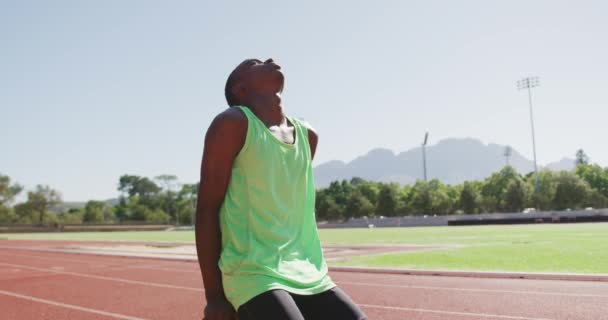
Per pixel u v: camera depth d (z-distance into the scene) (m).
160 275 12.70
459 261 12.93
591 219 51.72
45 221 101.25
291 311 1.64
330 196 97.75
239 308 1.73
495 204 80.75
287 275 1.80
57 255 20.91
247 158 1.86
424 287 9.16
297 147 2.04
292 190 1.98
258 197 1.87
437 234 31.70
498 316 6.52
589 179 82.31
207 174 1.83
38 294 9.84
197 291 9.78
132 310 7.85
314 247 2.07
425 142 88.12
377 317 6.67
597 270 10.27
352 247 20.20
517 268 10.96
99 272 13.73
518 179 80.19
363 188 98.25
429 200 84.00
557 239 21.42
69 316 7.54
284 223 1.93
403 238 27.48
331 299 1.90
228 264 1.81
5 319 7.39
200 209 1.86
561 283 9.12
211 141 1.83
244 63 2.10
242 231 1.85
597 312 6.55
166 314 7.46
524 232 30.20
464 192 81.31
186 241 32.91
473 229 40.09
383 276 10.95
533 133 67.50
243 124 1.86
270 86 2.08
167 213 123.75
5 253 22.92
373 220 68.81
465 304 7.38
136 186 151.62
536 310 6.79
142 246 26.23
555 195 75.12
